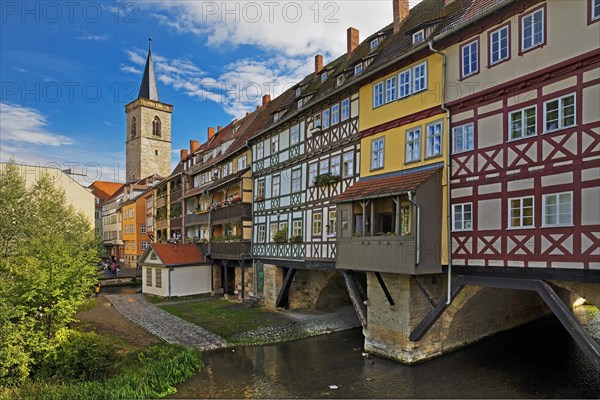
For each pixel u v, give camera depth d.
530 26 9.36
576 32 8.48
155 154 55.16
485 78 10.29
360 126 14.45
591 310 17.44
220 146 28.67
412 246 10.80
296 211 18.27
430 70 11.83
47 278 11.12
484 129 10.30
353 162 14.78
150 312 20.14
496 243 9.94
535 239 9.09
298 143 18.44
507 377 11.37
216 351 14.37
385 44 15.97
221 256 24.47
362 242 12.66
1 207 19.02
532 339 14.62
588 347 8.30
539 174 9.08
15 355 9.99
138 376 10.48
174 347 13.22
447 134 11.23
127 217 49.00
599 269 7.94
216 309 20.47
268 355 13.91
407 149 12.52
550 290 8.77
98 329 16.53
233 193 25.45
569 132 8.56
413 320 12.38
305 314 18.67
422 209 10.95
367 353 13.82
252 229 22.28
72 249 12.98
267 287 20.92
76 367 10.55
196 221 28.75
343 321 17.95
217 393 10.74
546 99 9.02
